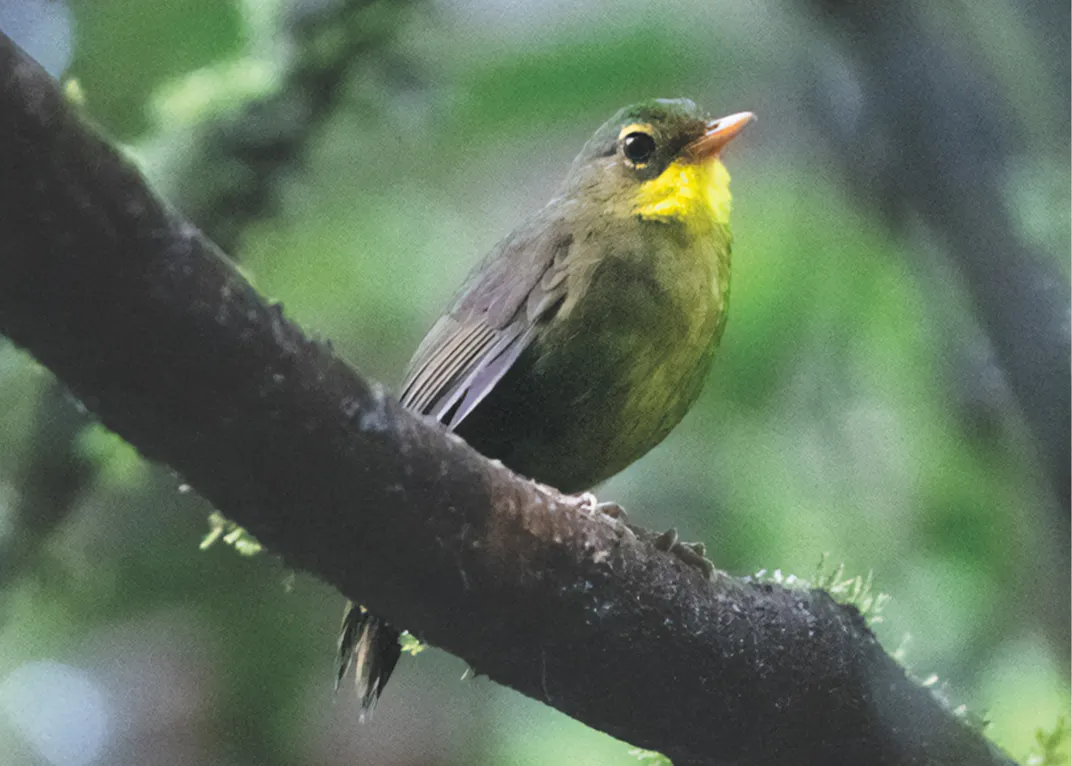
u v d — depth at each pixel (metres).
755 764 3.49
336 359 3.43
